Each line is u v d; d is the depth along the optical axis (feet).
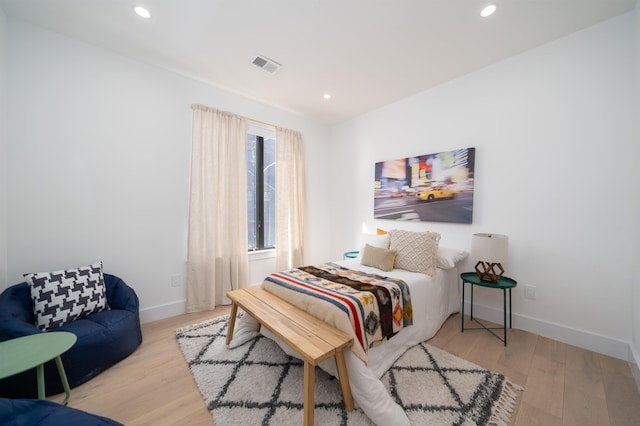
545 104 7.09
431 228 9.64
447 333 7.40
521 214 7.54
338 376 4.67
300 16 6.04
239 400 4.73
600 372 5.56
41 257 6.53
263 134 11.21
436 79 8.95
